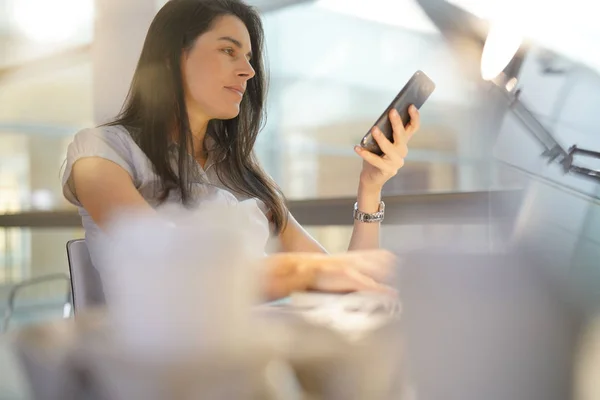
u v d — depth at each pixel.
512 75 1.44
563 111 1.71
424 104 1.25
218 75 1.23
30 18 3.62
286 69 2.83
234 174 1.42
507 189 1.67
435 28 2.22
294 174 2.82
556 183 1.51
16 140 4.13
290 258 0.51
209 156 1.38
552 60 1.72
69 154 1.11
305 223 2.57
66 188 1.12
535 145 1.68
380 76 2.58
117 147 1.16
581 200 1.39
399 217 2.09
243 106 1.42
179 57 1.22
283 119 2.86
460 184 2.00
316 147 2.80
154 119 1.20
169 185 1.17
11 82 4.12
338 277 0.51
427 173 2.14
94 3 2.92
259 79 1.43
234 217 1.16
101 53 2.91
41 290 2.79
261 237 1.26
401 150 1.25
